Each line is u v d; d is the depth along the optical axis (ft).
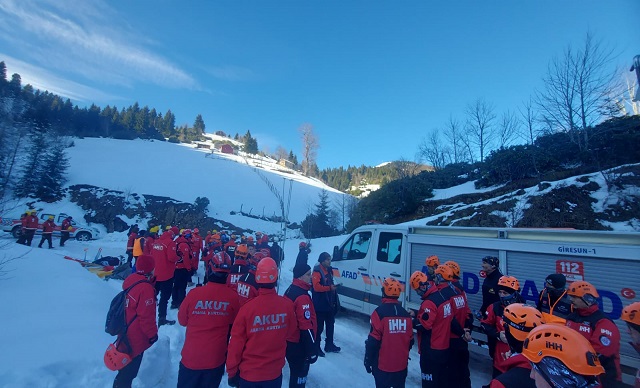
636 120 46.88
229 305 10.98
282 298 10.40
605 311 13.08
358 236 26.63
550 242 14.96
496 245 16.85
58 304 16.72
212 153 246.27
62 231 61.41
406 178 68.13
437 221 47.50
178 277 26.37
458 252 18.72
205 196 137.28
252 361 9.41
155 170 163.43
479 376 17.47
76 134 234.38
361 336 22.94
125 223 103.14
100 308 17.88
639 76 30.37
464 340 13.28
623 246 12.78
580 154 46.96
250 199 145.69
